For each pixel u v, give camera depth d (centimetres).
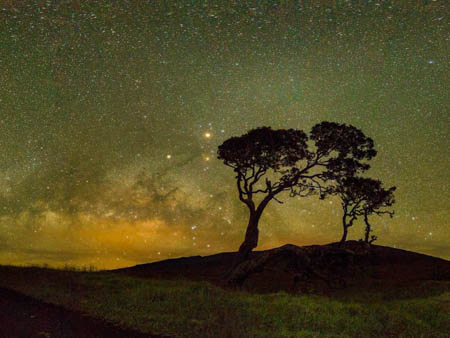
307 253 1917
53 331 769
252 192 1998
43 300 1026
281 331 873
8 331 750
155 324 857
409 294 1617
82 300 1041
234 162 1978
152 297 1133
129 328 825
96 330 793
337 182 2003
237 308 1063
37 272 1499
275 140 1934
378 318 1037
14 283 1248
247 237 1961
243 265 1894
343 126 1989
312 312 1048
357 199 1991
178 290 1266
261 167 1984
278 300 1234
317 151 2000
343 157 1997
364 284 1977
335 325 952
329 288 1897
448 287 1659
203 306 1061
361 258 2011
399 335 915
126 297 1108
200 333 810
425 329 977
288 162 1969
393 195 1995
